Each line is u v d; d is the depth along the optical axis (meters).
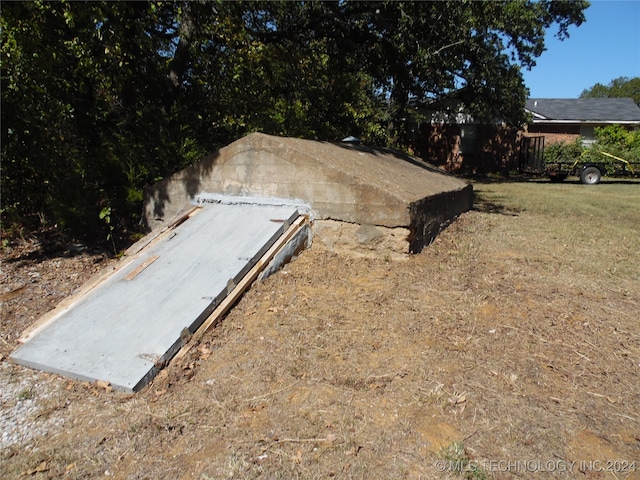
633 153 19.64
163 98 9.24
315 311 3.99
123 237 6.43
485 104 18.66
